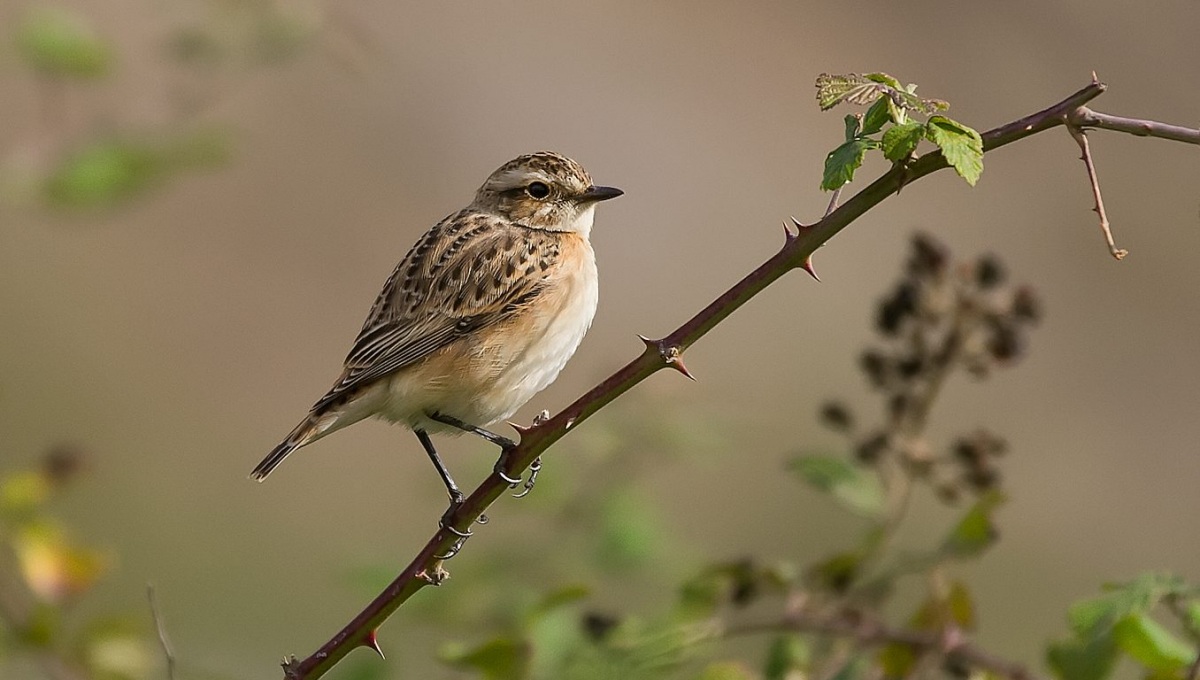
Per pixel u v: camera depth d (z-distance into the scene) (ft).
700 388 30.12
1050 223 68.08
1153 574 20.26
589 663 24.06
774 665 24.64
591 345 66.18
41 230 63.05
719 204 71.36
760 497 53.67
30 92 48.55
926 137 18.42
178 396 60.34
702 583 24.72
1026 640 51.13
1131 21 72.13
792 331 65.92
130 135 33.63
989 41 72.95
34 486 26.30
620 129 72.69
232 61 34.55
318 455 57.62
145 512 53.93
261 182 66.69
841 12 75.41
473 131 71.05
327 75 65.57
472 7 74.23
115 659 26.03
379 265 66.90
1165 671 21.11
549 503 28.35
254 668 45.73
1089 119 18.31
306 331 64.39
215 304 63.93
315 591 51.29
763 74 74.43
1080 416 61.62
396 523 55.83
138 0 48.47
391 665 25.93
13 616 26.09
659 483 53.31
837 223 19.24
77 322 61.36
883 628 23.89
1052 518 57.57
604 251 69.41
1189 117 69.56
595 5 75.66
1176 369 63.31
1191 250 66.54
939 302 24.80
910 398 24.88
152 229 64.69
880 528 24.67
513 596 27.12
